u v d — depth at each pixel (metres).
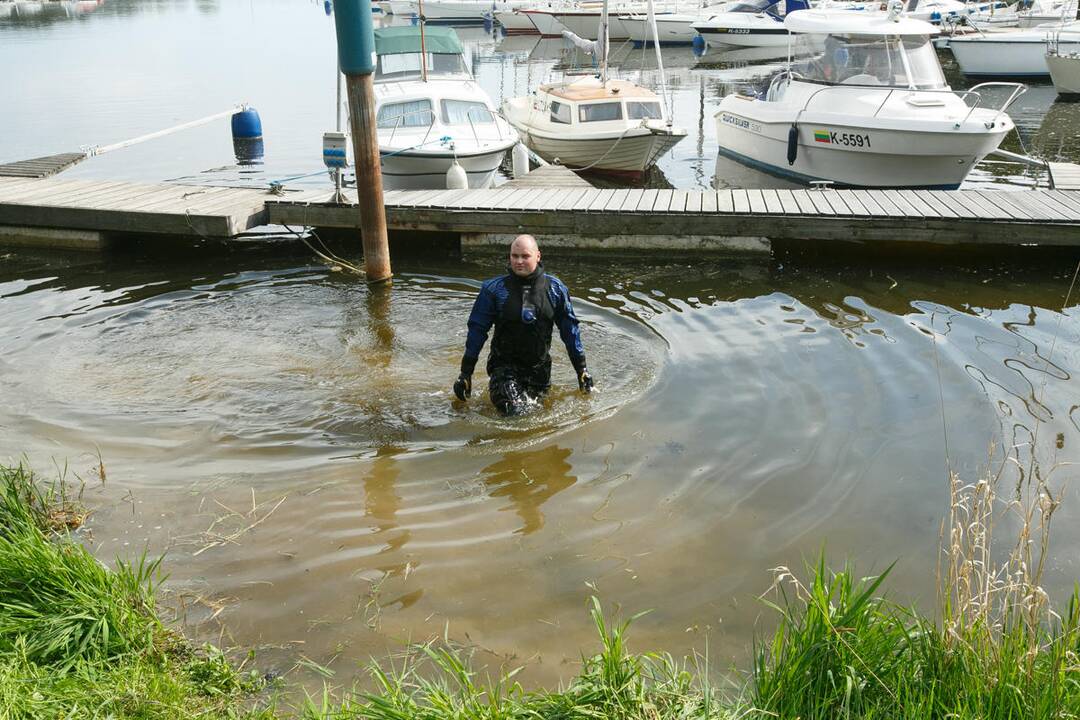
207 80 26.30
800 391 5.94
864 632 2.87
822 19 13.56
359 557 4.12
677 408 5.72
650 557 4.11
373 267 8.53
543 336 5.79
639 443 5.26
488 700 3.04
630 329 7.25
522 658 3.42
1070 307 7.64
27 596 3.40
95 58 31.69
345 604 3.76
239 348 6.90
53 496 4.62
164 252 9.94
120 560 3.93
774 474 4.86
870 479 4.79
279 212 10.01
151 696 2.94
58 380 6.27
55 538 4.22
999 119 12.05
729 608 3.72
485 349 6.81
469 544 4.23
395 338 7.11
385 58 14.65
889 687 2.75
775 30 31.47
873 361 6.43
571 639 3.54
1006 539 4.17
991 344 6.74
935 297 7.96
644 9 35.91
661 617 3.67
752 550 4.16
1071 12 28.09
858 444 5.18
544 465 5.02
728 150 15.87
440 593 3.85
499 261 9.59
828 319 7.39
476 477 4.89
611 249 9.65
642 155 14.75
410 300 8.12
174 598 3.79
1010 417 5.46
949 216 8.94
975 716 2.58
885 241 9.82
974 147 11.91
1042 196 10.02
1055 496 4.53
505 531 4.35
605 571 4.00
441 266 9.38
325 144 9.70
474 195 10.51
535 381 5.91
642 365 6.46
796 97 13.70
